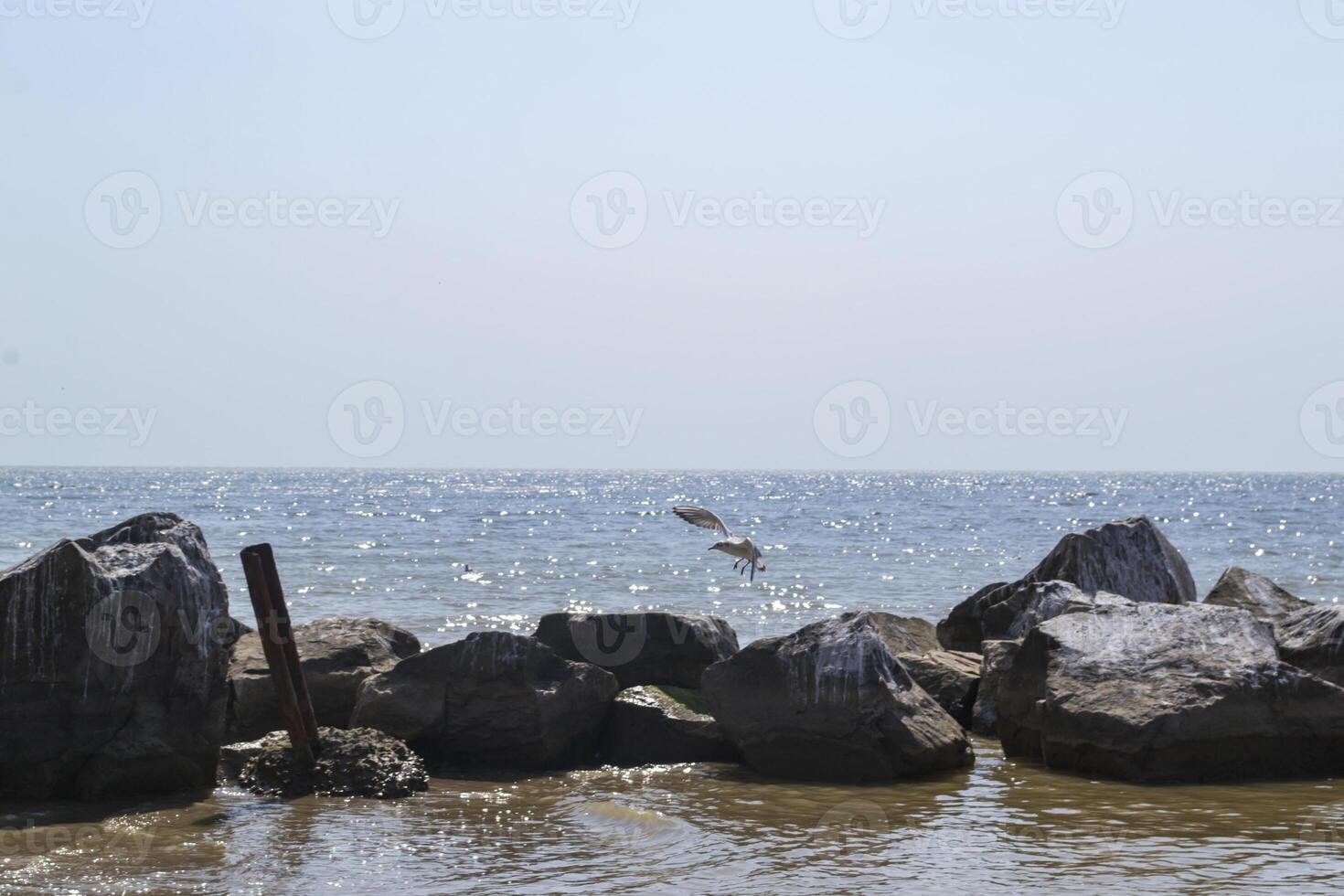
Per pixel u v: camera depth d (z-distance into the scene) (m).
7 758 12.28
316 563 44.91
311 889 9.95
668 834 11.55
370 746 13.52
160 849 10.94
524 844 11.27
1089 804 12.65
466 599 34.53
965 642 20.58
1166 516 94.25
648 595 36.00
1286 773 13.71
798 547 56.84
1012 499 135.50
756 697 14.44
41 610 12.23
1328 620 16.08
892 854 10.87
